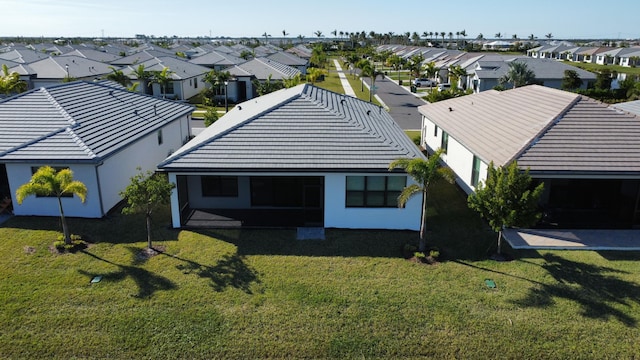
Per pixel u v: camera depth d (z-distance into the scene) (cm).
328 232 1738
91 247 1582
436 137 2855
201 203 2000
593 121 1870
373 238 1689
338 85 6788
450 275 1417
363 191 1744
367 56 12356
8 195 1973
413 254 1548
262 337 1128
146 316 1198
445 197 2148
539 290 1330
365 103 2905
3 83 3656
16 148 1786
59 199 1545
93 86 2606
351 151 1777
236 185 1978
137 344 1098
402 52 12006
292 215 1903
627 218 1814
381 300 1278
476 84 6050
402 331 1154
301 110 2028
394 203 1756
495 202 1455
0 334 1126
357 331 1153
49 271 1417
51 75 4769
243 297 1286
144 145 2275
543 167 1659
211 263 1479
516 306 1255
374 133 1916
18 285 1336
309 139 1844
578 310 1235
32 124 1955
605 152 1720
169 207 1967
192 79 5266
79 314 1204
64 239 1588
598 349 1093
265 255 1541
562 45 13975
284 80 4600
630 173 1639
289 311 1226
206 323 1174
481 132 2172
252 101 2967
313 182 1964
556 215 1869
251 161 1717
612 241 1648
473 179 2119
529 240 1658
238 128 1900
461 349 1095
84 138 1867
